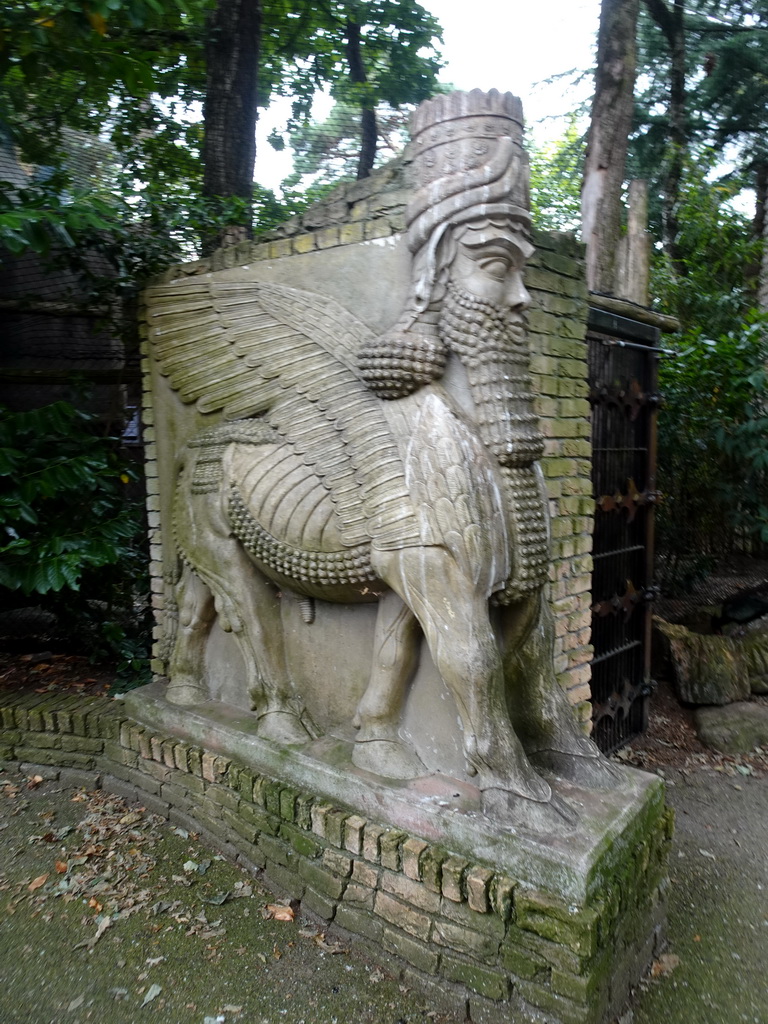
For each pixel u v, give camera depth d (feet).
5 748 11.35
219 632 9.98
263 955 7.32
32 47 9.61
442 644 6.79
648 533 14.33
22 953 7.33
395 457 7.14
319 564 7.82
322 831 7.73
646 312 13.29
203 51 18.54
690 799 11.80
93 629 14.14
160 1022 6.51
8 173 18.42
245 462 8.53
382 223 7.73
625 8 16.58
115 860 8.90
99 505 12.62
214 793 9.11
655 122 33.71
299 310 8.41
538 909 6.11
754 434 16.57
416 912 6.93
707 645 15.56
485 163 6.54
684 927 8.26
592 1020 6.00
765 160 33.14
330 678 8.73
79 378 14.48
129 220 13.92
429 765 7.69
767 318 17.58
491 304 6.83
